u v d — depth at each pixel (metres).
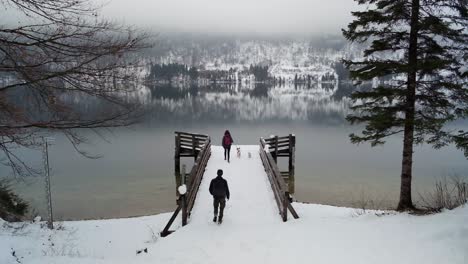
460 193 11.54
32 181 26.44
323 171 30.27
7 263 8.50
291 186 21.11
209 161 20.00
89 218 19.36
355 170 30.59
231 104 103.06
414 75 11.11
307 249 8.24
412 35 11.14
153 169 30.47
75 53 5.03
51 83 5.16
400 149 40.44
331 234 9.05
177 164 22.22
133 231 14.70
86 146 40.41
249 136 50.03
